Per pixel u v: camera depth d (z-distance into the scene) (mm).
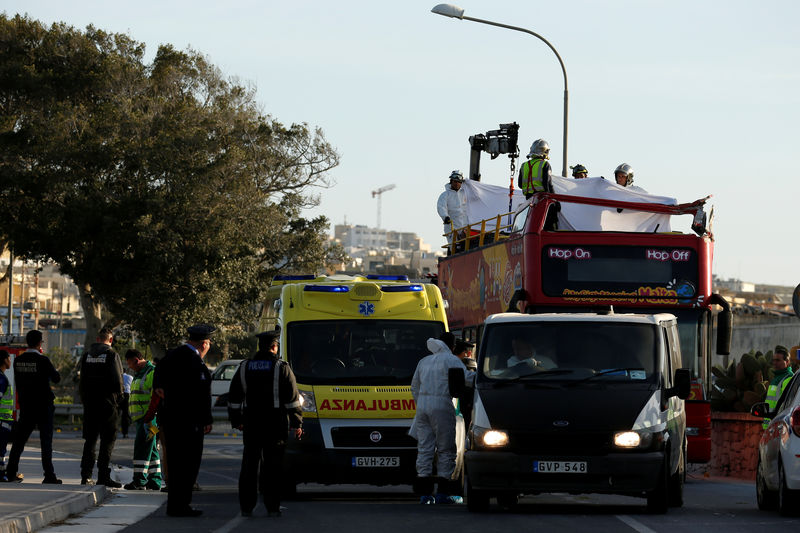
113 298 141875
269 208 140750
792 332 118500
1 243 164125
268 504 34500
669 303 49625
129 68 148250
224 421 115750
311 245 153875
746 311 149750
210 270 135625
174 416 35062
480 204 65875
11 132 141375
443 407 39719
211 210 134750
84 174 138875
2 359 46500
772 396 47188
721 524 32188
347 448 41281
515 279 50906
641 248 49812
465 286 60438
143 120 139000
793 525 32281
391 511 36562
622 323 37781
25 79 146500
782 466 35000
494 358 37312
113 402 45531
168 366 35250
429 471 39938
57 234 137125
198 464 35281
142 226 130125
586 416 35156
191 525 32031
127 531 30469
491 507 38625
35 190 137500
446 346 40375
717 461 64375
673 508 38469
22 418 45531
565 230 50812
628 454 34688
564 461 34750
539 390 36062
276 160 151250
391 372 42719
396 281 48031
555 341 37375
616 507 38969
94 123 137750
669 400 37219
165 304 133000
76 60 152875
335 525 31750
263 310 66312
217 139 140375
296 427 34906
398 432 41531
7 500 34031
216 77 154875
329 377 42344
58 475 51844
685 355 50094
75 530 30594
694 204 50688
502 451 35062
